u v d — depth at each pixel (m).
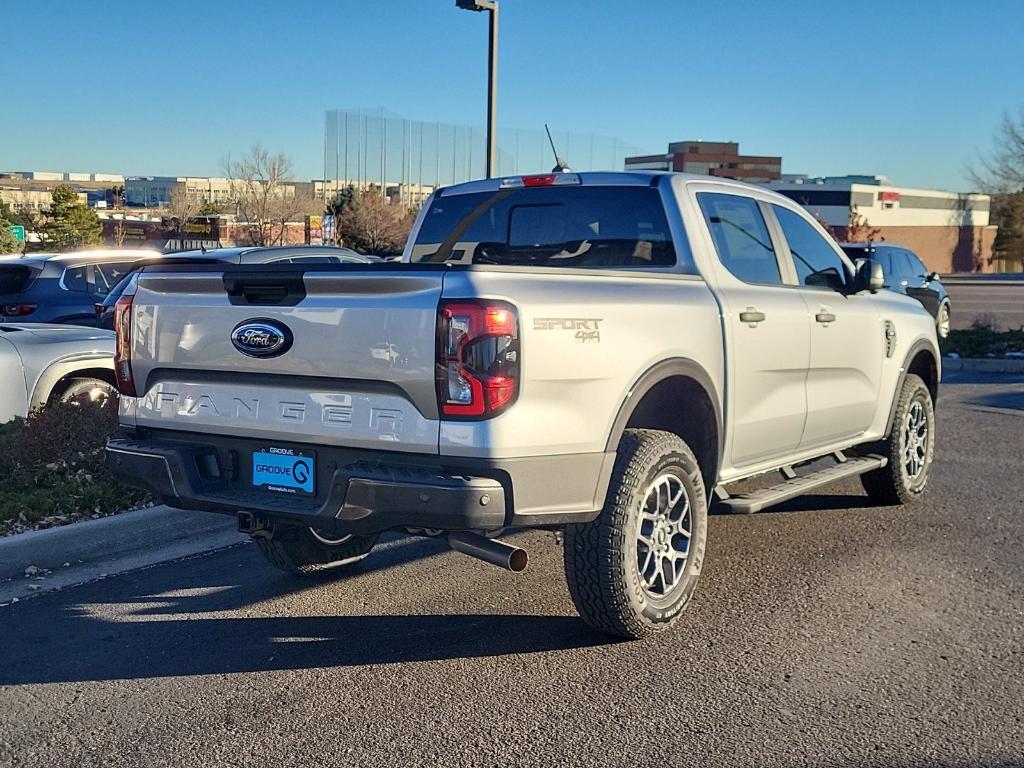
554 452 4.15
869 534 6.55
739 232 5.75
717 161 102.31
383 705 4.09
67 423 7.19
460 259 6.19
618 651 4.62
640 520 4.54
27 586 5.57
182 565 5.98
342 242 46.47
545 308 4.12
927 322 7.50
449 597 5.38
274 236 54.44
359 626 4.97
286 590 5.52
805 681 4.30
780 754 3.68
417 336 4.00
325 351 4.21
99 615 5.14
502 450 3.98
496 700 4.13
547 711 4.03
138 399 4.85
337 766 3.62
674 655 4.58
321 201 56.16
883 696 4.15
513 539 6.43
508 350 3.97
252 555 6.18
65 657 4.60
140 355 4.80
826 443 6.36
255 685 4.29
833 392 6.26
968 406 11.74
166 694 4.21
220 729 3.90
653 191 5.50
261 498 4.41
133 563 5.98
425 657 4.58
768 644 4.70
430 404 4.01
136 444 4.74
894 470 7.04
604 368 4.32
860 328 6.47
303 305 4.27
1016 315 28.92
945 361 15.77
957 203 93.31
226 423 4.53
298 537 5.50
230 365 4.48
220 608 5.24
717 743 3.76
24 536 5.82
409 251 6.45
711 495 5.29
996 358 15.75
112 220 66.69
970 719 3.95
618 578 4.46
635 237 5.54
